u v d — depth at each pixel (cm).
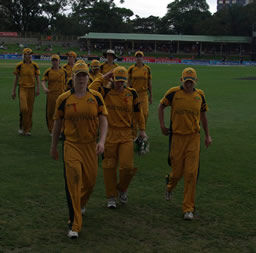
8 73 3206
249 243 420
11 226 448
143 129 549
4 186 587
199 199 557
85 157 443
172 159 516
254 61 6781
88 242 413
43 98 1748
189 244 414
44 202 527
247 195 577
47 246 402
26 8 8156
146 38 7688
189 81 498
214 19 8081
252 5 8275
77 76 425
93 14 8669
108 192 520
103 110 445
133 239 423
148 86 951
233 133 1055
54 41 7844
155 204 536
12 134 982
